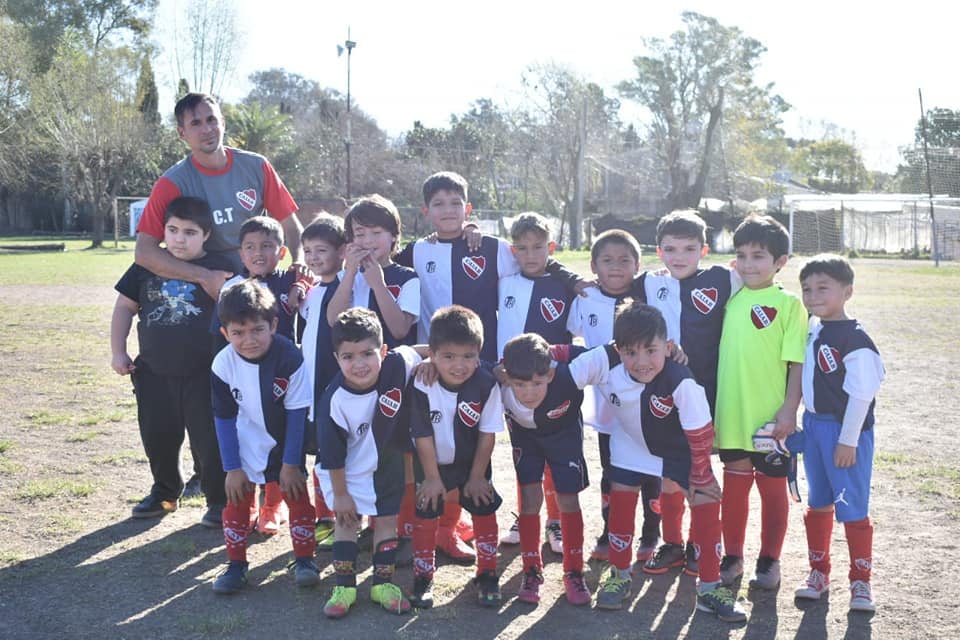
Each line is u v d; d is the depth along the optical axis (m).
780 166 58.97
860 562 3.63
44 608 3.57
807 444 3.79
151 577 3.93
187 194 4.82
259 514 4.73
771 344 3.83
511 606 3.69
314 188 52.72
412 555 4.20
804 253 40.84
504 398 3.79
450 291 4.61
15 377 8.71
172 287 4.65
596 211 49.31
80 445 6.11
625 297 4.30
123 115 40.34
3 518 4.64
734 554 3.92
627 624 3.49
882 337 12.38
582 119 44.84
